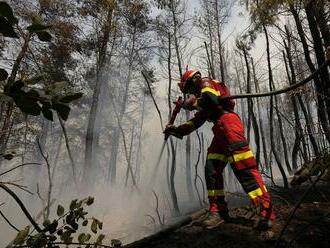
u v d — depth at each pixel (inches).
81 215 54.4
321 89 170.9
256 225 86.6
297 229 83.7
